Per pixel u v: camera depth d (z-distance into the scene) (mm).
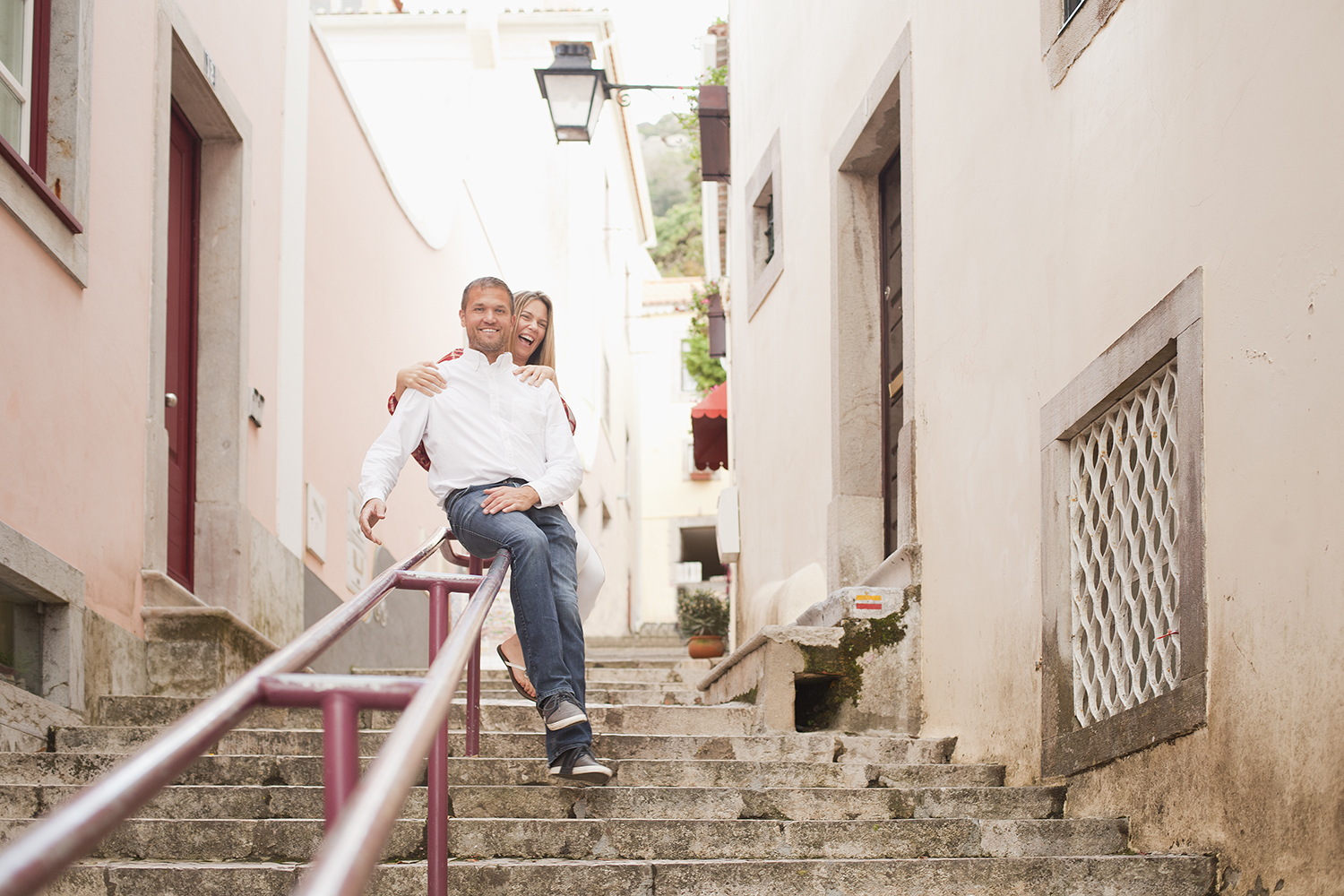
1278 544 3316
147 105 6473
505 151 19438
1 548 4777
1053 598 4648
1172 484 3977
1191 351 3779
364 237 10820
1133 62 4262
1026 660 4867
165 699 5496
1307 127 3303
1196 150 3842
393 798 1171
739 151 11289
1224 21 3717
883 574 6617
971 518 5523
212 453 7391
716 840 3939
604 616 22375
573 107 11148
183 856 3738
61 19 5688
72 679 5270
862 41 7488
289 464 8500
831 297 7824
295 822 3773
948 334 5930
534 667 3809
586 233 19609
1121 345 4238
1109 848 3988
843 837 3986
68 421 5508
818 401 8102
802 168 8773
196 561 7223
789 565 8609
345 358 10109
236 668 6391
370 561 10562
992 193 5473
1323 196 3225
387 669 8625
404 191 14359
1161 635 4031
